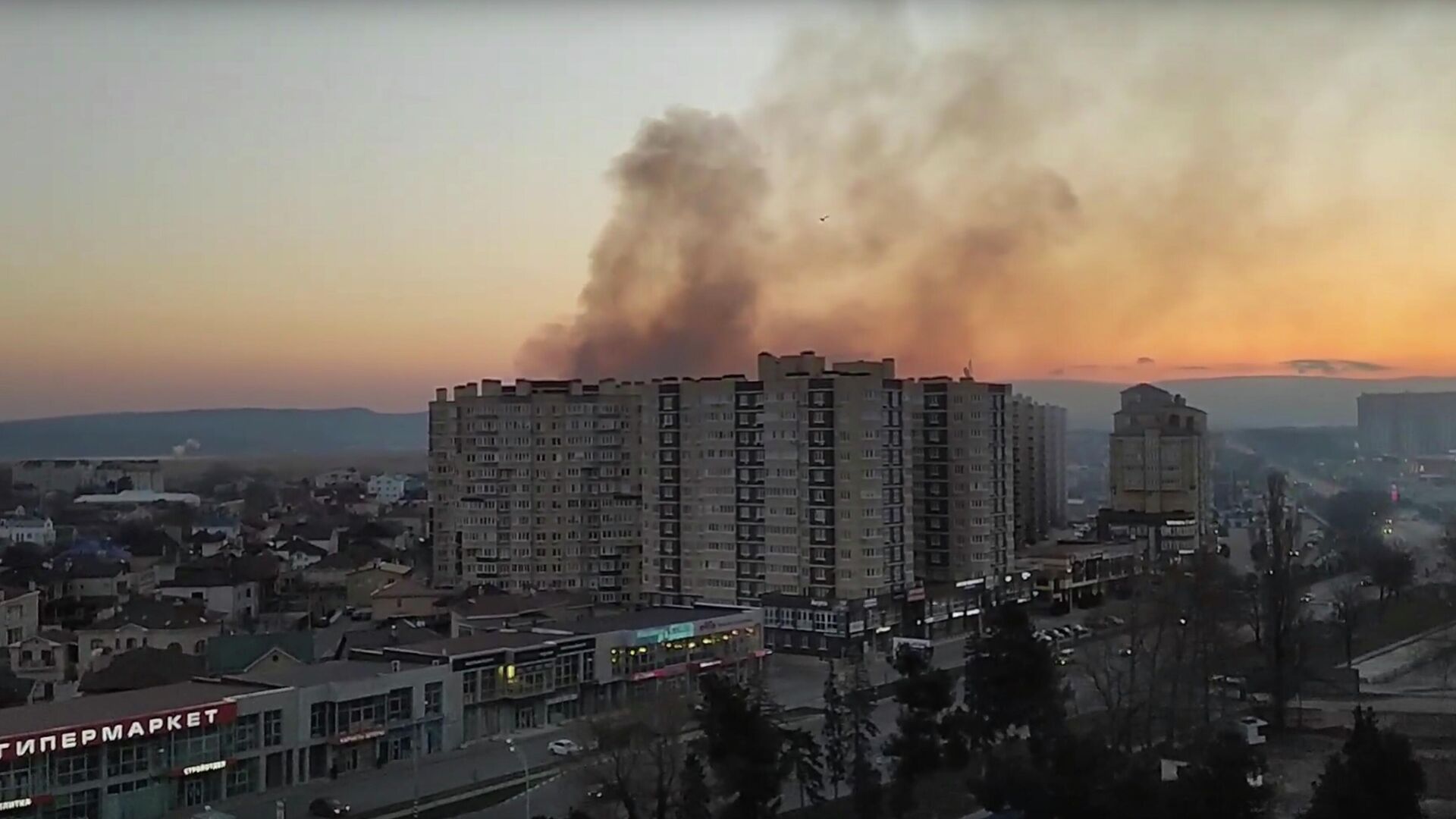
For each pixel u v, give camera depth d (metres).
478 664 132.25
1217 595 140.12
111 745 98.88
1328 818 76.69
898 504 191.88
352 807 104.81
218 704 106.44
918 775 104.38
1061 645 174.50
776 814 93.38
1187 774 81.88
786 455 189.12
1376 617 198.50
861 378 184.75
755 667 166.38
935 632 197.50
